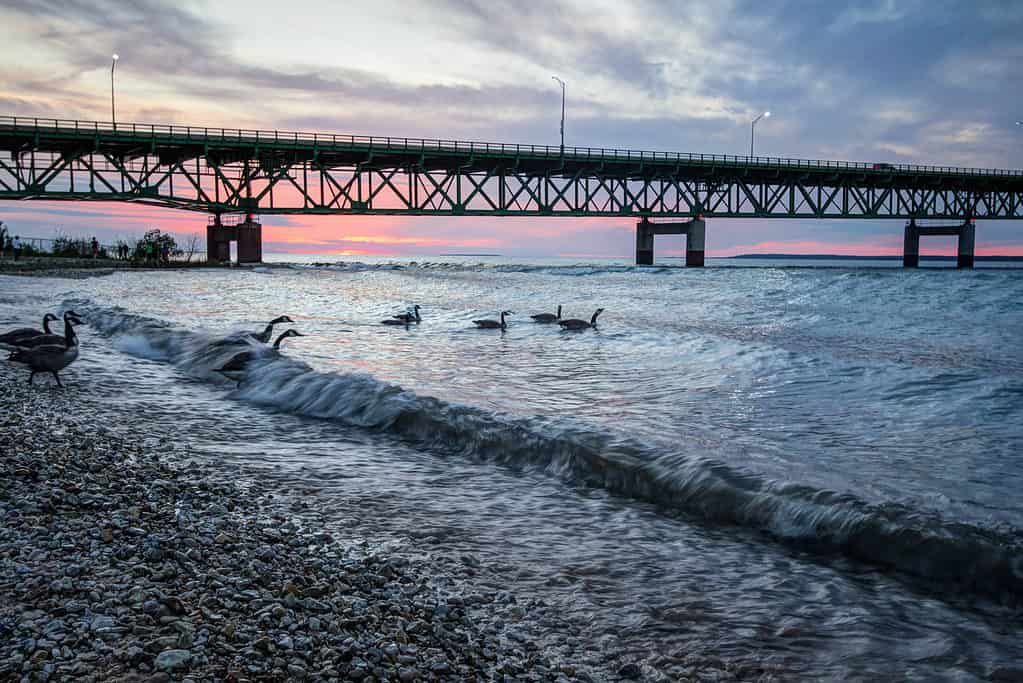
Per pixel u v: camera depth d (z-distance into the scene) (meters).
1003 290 29.45
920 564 4.95
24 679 2.97
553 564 5.08
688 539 5.59
